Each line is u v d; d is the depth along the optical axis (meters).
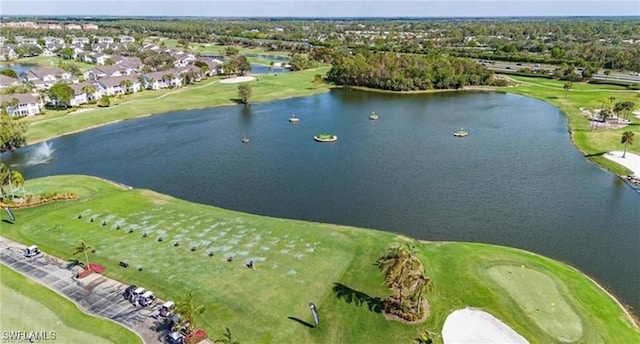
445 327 50.09
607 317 52.09
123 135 134.25
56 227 73.19
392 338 48.72
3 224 74.50
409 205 84.81
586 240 71.31
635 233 73.50
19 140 120.88
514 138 128.62
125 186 94.75
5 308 53.22
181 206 82.38
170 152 118.56
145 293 54.44
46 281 58.69
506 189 92.00
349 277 58.97
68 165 108.69
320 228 73.00
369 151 118.06
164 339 48.12
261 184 95.88
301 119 153.38
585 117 147.12
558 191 90.81
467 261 62.72
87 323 50.69
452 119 152.12
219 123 148.00
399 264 51.56
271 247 66.81
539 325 50.44
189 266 61.84
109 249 66.44
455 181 96.56
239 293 55.84
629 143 107.88
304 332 49.53
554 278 59.25
